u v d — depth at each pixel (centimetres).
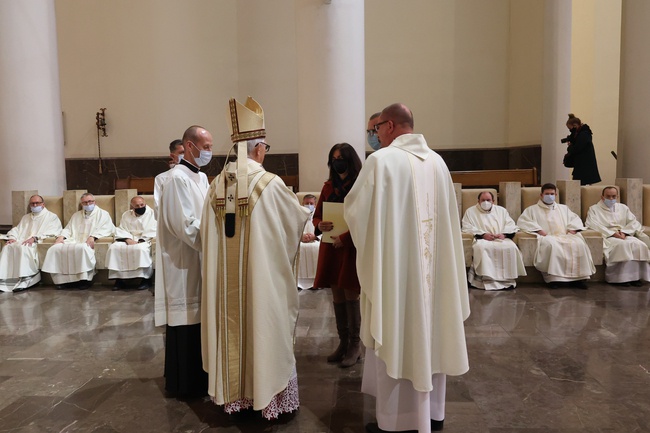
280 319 276
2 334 449
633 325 448
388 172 246
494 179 865
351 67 678
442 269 258
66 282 621
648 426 275
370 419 287
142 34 1069
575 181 664
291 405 287
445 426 277
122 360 384
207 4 1062
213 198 280
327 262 361
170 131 1079
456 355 253
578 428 274
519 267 588
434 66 1067
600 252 603
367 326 257
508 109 1076
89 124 1086
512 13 1054
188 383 314
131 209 670
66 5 1067
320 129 680
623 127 809
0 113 725
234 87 1072
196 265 309
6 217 737
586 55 997
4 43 716
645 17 757
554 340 411
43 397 321
